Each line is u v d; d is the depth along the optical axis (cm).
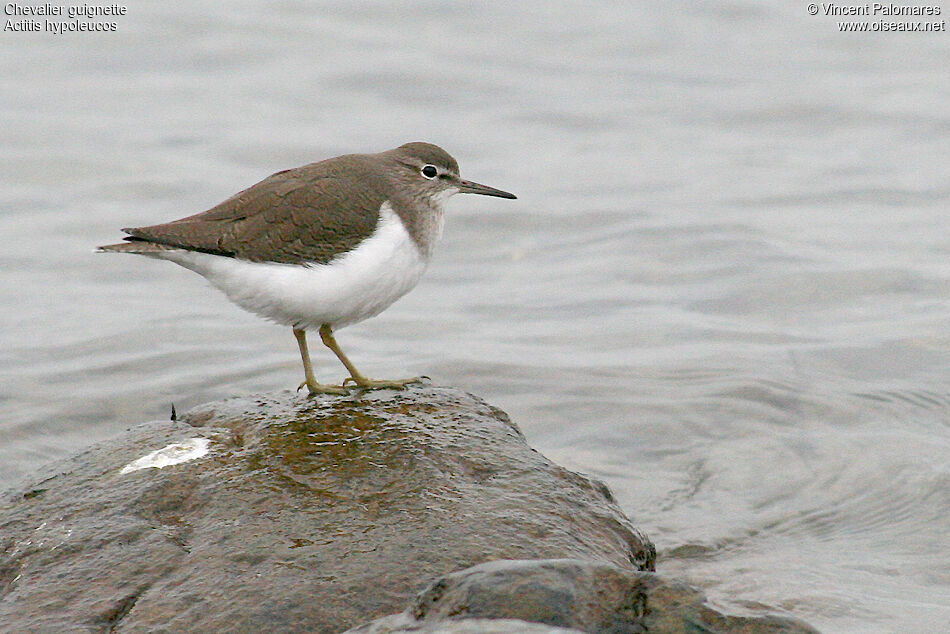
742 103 2550
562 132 2431
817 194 2105
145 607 759
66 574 805
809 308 1673
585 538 848
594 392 1432
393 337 1636
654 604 684
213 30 2870
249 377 1498
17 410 1394
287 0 3094
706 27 2991
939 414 1349
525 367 1506
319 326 1120
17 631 753
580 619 672
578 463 1259
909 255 1827
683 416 1364
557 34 2938
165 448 961
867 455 1248
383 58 2750
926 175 2170
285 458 925
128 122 2386
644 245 1922
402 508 849
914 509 1130
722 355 1518
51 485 927
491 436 976
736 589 964
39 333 1614
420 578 767
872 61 2761
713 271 1809
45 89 2528
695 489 1201
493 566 701
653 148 2348
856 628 879
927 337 1548
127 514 866
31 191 2097
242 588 762
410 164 1141
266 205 1063
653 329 1620
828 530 1102
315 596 750
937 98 2538
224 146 2289
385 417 1005
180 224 1050
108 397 1434
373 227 1069
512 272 1875
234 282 1062
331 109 2491
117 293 1770
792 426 1334
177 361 1541
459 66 2722
